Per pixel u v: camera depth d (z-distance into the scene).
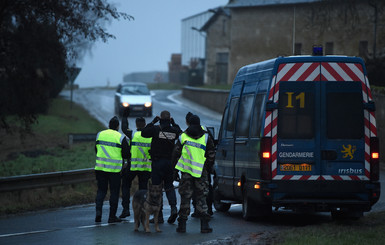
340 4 83.38
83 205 37.34
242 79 31.03
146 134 27.45
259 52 136.50
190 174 25.27
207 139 25.62
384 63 74.81
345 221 27.77
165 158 27.50
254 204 28.34
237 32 140.12
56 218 31.22
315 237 21.61
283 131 26.17
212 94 117.12
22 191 36.44
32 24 38.69
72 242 23.06
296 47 69.31
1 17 38.66
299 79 26.27
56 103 116.94
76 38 40.28
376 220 28.19
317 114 26.20
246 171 28.62
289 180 26.03
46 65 40.53
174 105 123.88
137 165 29.69
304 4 103.00
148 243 22.58
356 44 102.62
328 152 26.09
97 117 100.31
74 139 70.56
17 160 57.94
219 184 33.38
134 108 98.50
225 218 30.86
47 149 67.00
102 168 29.14
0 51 39.56
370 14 101.50
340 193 26.14
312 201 25.98
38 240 23.73
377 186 26.27
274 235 23.06
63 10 38.25
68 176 39.00
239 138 30.06
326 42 104.00
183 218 25.33
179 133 27.75
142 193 25.66
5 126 42.59
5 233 26.17
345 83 26.33
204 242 22.20
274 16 133.62
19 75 39.97
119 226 27.69
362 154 26.22
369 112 26.34
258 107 27.52
